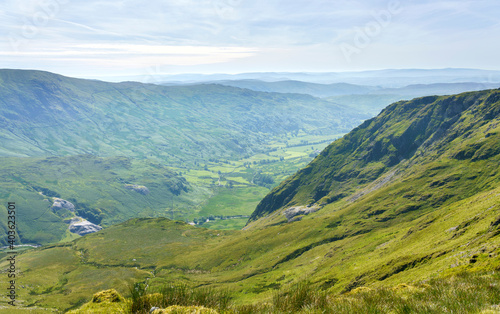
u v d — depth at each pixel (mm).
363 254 114500
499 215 55156
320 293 9328
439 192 167000
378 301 9898
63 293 153000
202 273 172250
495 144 180250
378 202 185375
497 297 9250
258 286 126562
